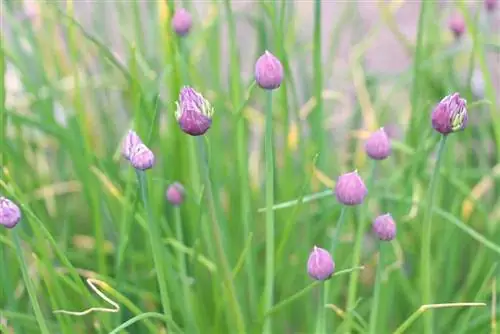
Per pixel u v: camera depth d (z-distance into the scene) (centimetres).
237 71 89
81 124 92
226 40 135
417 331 91
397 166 105
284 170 94
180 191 85
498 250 85
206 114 73
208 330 89
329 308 88
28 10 104
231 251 90
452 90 99
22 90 107
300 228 96
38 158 108
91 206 94
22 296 93
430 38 103
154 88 99
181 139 91
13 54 102
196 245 86
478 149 102
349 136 103
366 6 145
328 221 95
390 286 90
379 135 79
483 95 104
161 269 80
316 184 98
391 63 135
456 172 98
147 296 89
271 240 81
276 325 93
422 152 90
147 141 85
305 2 137
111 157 98
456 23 96
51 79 104
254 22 101
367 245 101
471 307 87
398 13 149
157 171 99
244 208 89
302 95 109
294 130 103
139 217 87
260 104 111
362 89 104
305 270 91
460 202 94
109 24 113
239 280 89
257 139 120
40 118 98
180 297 86
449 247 94
